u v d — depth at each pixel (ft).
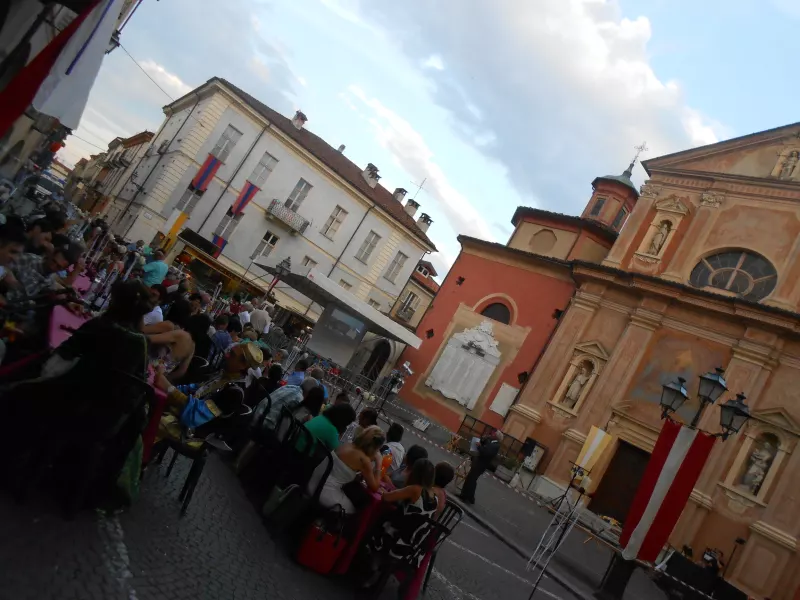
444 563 27.84
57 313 17.46
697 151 78.38
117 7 19.15
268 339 60.34
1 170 34.88
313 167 129.39
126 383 13.48
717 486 61.26
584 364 77.00
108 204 168.25
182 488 18.49
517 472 70.85
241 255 125.49
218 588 14.12
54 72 17.35
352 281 138.00
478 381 90.17
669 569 49.96
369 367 106.73
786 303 64.85
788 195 69.51
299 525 19.65
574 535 52.85
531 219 105.09
